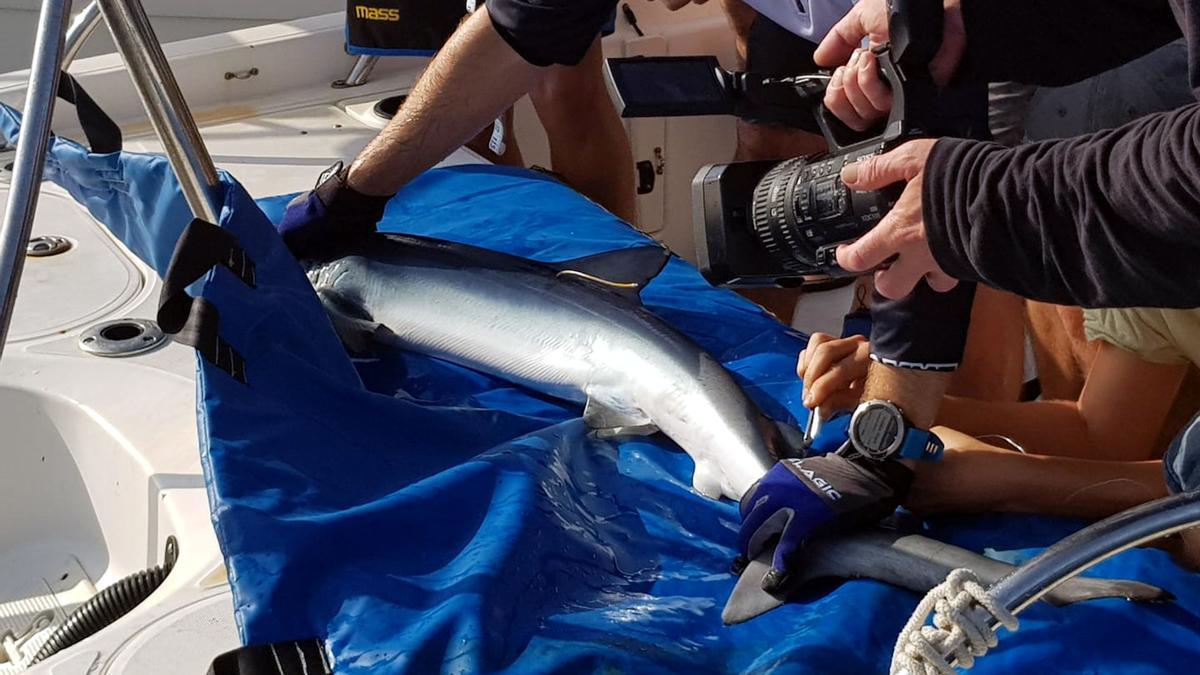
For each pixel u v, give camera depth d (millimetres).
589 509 1854
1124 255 1229
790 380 2264
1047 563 1195
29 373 2309
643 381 2068
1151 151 1171
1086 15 1526
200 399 1763
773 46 3207
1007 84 2266
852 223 1574
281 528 1555
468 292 2326
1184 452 1586
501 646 1465
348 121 3701
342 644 1445
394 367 2318
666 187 4184
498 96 2246
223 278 1899
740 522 1867
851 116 1664
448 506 1710
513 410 2193
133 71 1905
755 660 1527
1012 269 1333
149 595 1847
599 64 3564
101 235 2912
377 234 2527
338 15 4043
